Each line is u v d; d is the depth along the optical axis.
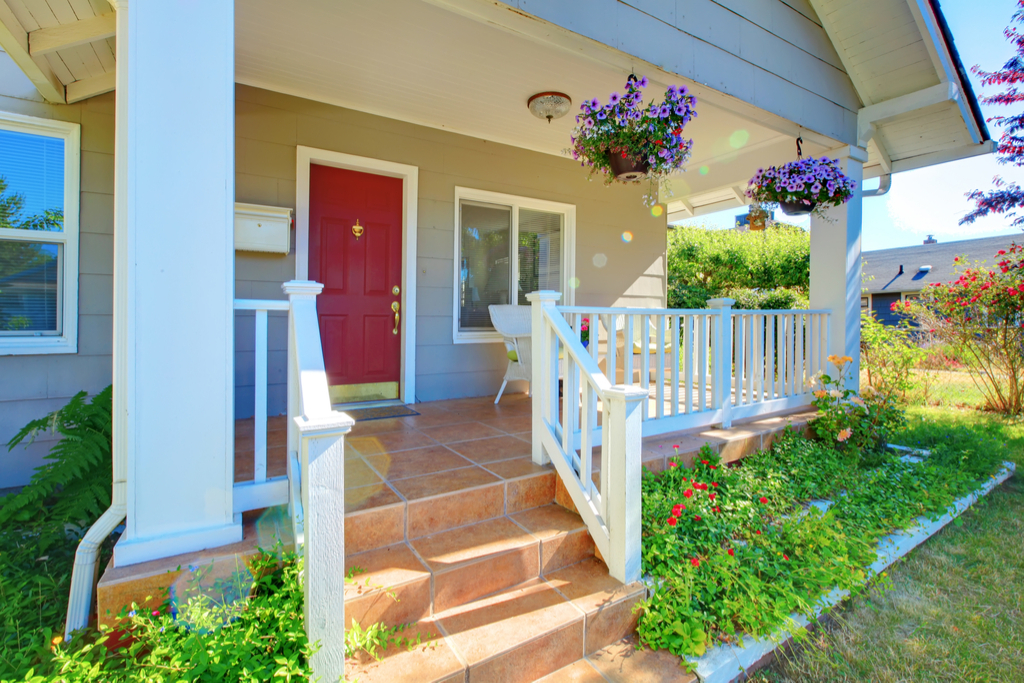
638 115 2.89
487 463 2.53
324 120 3.66
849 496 2.87
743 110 3.51
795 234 10.57
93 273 2.95
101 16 2.31
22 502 2.12
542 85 3.48
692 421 3.29
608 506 2.02
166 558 1.62
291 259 3.57
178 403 1.65
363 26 2.76
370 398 4.07
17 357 2.79
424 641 1.58
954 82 3.96
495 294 4.68
